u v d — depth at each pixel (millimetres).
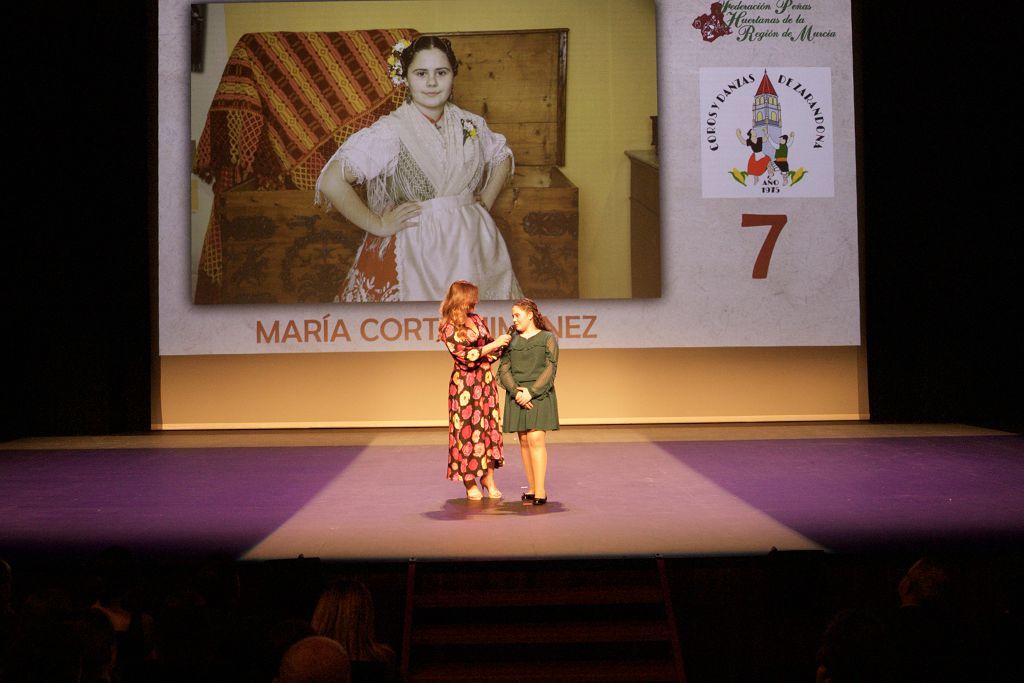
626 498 5984
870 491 6129
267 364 9656
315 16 9383
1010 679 2691
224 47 9414
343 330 9477
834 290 9516
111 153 9469
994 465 7086
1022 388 9711
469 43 9367
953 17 9430
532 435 5805
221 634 2768
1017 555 4516
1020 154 9438
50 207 9398
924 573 3254
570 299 9438
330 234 9414
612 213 9422
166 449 8391
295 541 4918
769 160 9500
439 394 9672
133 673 2723
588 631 4285
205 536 5066
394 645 4379
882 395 9727
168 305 9516
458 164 9367
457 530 5125
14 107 9203
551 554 4578
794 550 4188
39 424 9484
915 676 2373
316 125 9375
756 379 9703
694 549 4648
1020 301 9594
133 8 9430
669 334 9492
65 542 4957
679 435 8883
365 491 6336
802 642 4152
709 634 4461
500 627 4352
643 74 9414
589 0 9391
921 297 9664
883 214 9633
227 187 9438
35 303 9422
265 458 7820
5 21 9094
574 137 9406
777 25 9484
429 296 9422
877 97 9594
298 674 2031
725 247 9500
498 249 9375
